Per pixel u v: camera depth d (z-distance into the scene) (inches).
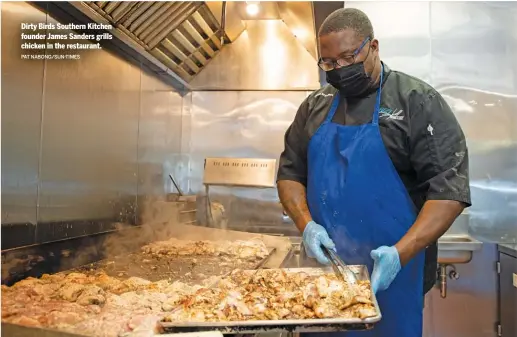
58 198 88.6
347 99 68.4
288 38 153.6
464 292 113.2
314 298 48.8
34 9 80.2
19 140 77.6
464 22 116.6
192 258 92.5
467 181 59.2
